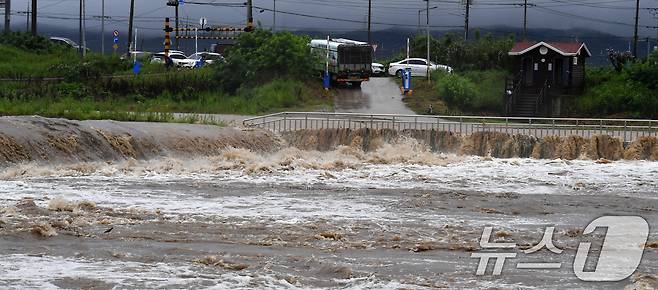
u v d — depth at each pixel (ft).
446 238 101.76
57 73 293.23
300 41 306.76
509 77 312.09
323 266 86.28
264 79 298.76
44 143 157.48
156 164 164.76
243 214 114.32
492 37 357.00
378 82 326.65
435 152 202.59
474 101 288.51
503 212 121.60
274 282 79.46
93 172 151.12
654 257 93.76
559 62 291.79
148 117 211.41
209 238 98.27
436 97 296.10
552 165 179.01
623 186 150.00
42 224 101.55
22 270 80.94
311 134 207.72
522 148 200.03
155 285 77.15
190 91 287.69
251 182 145.89
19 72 292.61
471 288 79.66
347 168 168.55
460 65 345.10
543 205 128.26
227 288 76.74
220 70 296.92
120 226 103.30
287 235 100.99
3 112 209.77
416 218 114.73
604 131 208.44
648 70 292.40
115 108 245.65
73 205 114.62
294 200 127.34
